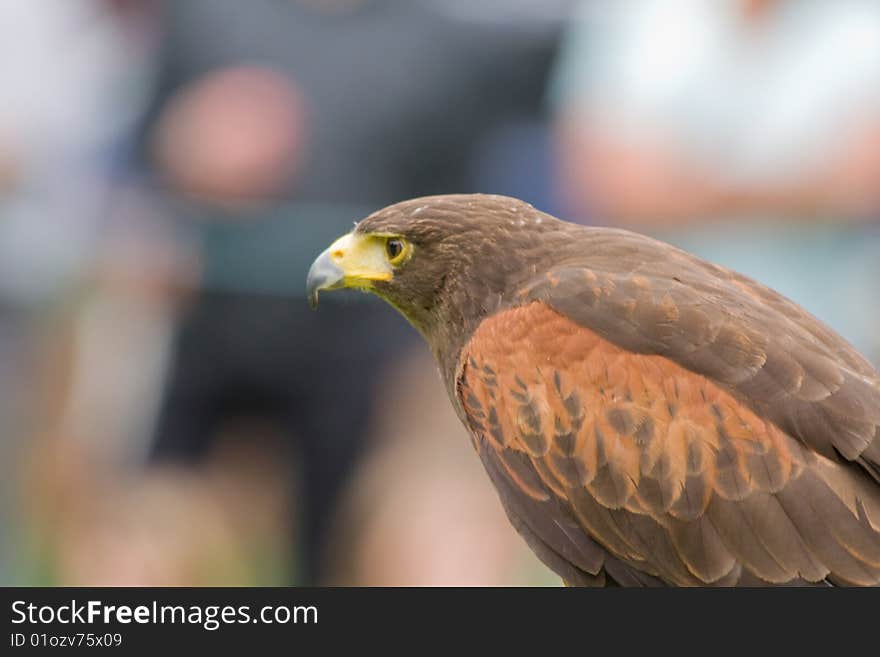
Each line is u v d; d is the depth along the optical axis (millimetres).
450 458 13477
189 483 14070
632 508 9391
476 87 13906
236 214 13727
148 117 14055
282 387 13695
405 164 13805
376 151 13719
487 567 13359
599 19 14328
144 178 14094
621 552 9492
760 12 13875
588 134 14266
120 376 14477
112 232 14328
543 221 10469
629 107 14227
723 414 9242
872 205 13734
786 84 13820
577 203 14352
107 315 14320
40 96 15359
